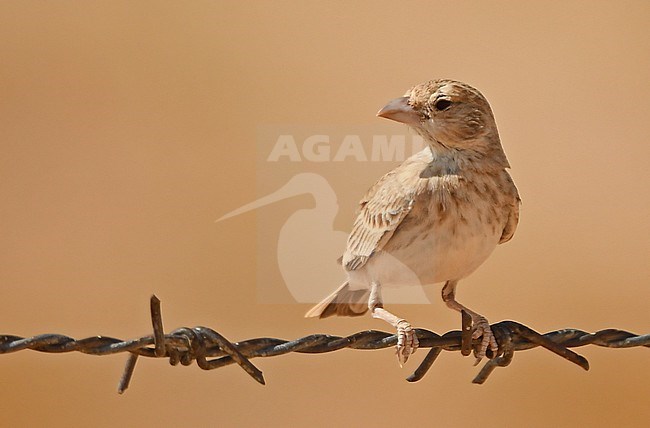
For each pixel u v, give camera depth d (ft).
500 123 46.70
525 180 46.62
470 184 28.35
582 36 47.50
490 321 43.45
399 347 25.57
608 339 25.62
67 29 45.83
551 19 47.50
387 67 45.65
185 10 45.88
